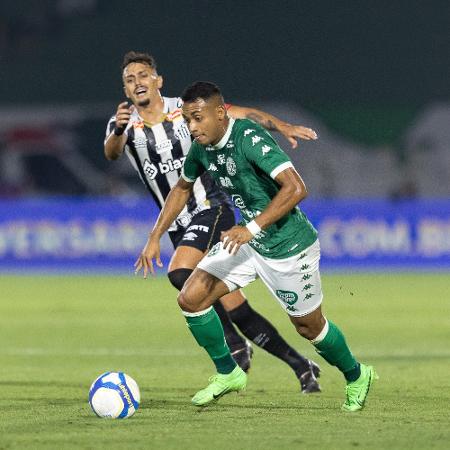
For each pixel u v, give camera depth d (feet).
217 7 396.78
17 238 299.58
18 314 197.67
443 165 351.05
